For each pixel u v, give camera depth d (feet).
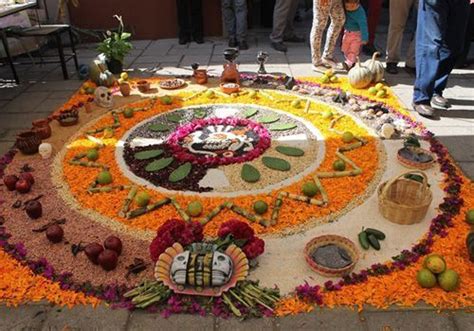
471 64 22.04
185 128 15.44
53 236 9.95
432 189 11.89
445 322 8.10
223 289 8.51
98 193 11.98
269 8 29.81
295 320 8.18
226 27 26.27
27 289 8.92
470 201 11.30
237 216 10.88
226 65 19.44
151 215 11.00
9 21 22.06
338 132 15.02
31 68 23.75
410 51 20.70
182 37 27.48
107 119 16.60
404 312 8.30
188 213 10.92
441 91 17.15
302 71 21.80
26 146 13.89
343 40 21.08
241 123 15.89
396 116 16.22
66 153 14.16
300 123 15.90
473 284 8.77
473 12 20.21
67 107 18.06
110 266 9.16
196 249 8.93
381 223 10.61
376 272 9.06
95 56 25.80
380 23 32.12
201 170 12.94
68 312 8.43
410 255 9.48
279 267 9.33
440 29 15.07
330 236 9.59
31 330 8.11
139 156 13.78
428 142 14.40
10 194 12.10
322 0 19.92
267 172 12.80
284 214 10.90
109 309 8.45
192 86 19.93
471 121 15.92
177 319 8.22
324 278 9.02
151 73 22.15
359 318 8.20
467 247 9.41
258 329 8.02
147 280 8.93
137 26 28.71
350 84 19.24
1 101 19.17
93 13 28.22
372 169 12.81
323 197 11.43
